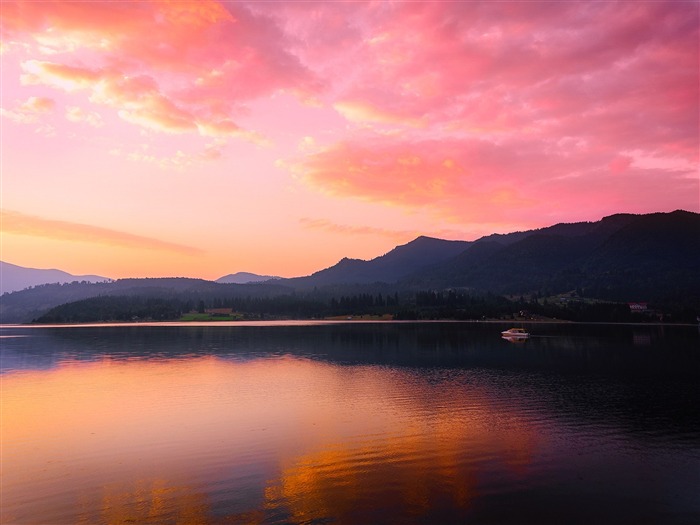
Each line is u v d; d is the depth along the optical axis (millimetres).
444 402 58562
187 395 64250
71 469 35469
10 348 142750
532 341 164125
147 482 32781
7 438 43594
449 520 27250
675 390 67062
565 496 30312
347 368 93188
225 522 27047
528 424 47594
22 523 27172
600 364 99188
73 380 78438
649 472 34312
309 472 34312
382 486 31828
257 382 75188
